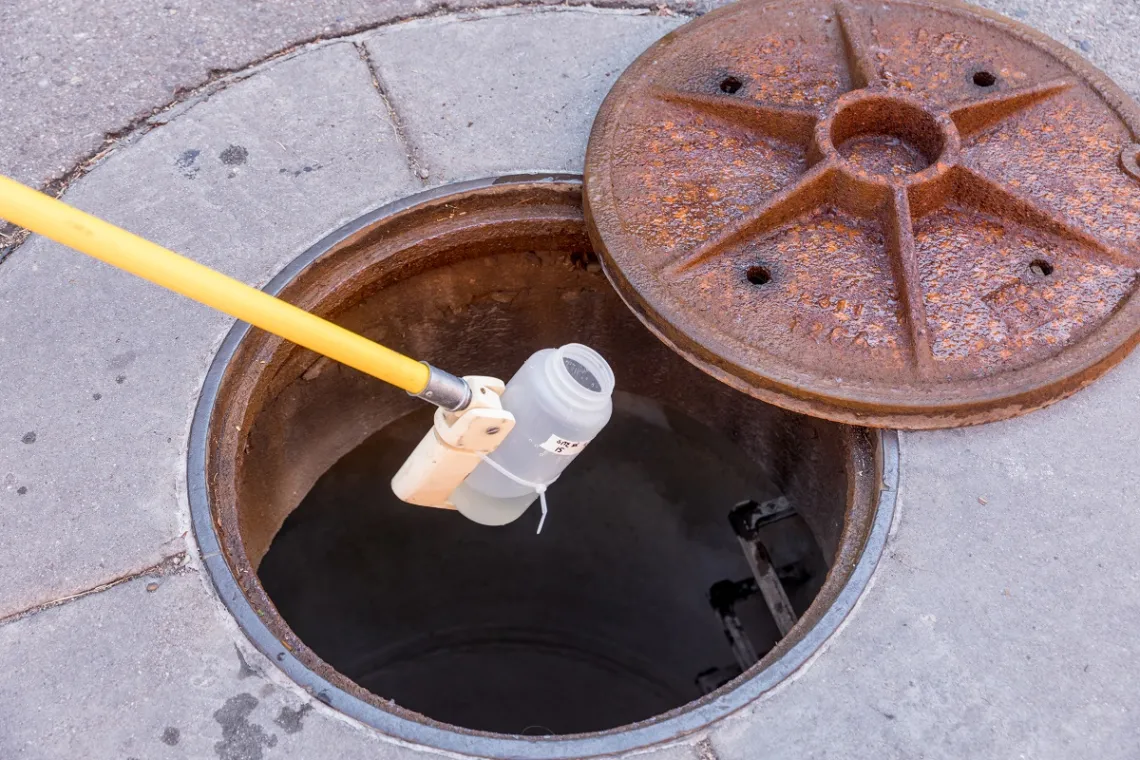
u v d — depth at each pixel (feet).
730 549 13.33
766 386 6.08
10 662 5.37
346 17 8.29
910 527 5.97
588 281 8.40
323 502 12.31
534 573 15.64
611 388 6.06
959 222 6.72
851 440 6.59
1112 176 6.77
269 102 7.72
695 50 7.50
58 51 7.96
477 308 8.51
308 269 6.89
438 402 5.46
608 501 14.26
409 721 5.29
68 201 7.11
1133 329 6.12
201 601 5.57
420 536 14.29
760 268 6.47
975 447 6.26
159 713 5.24
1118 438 6.30
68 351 6.42
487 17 8.34
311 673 5.41
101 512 5.84
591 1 8.48
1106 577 5.79
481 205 7.49
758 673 5.52
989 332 6.18
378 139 7.54
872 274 6.48
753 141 7.07
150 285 6.69
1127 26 8.47
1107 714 5.36
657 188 6.76
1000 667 5.50
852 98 6.82
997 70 7.34
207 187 7.20
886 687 5.43
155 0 8.30
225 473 6.24
